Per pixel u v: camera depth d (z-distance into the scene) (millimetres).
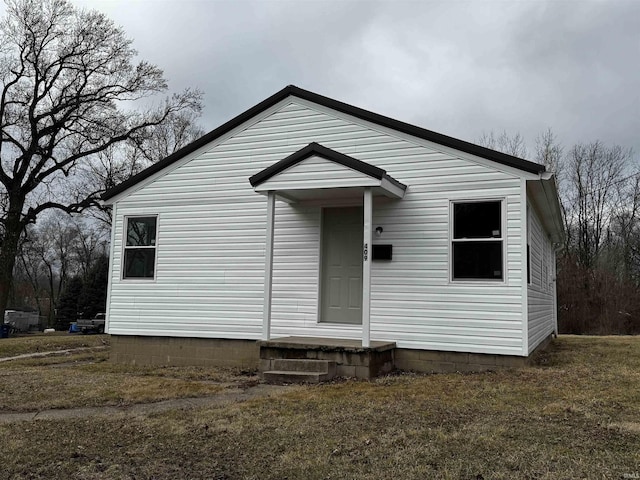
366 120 9352
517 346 7988
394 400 6148
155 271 10648
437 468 4000
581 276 29312
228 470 4184
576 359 9227
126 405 6551
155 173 10852
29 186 26234
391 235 8945
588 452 4176
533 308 9414
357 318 9242
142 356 10578
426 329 8578
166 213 10703
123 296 10812
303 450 4543
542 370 7789
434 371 8477
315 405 6043
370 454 4367
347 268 9430
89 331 39781
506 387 6621
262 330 8859
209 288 10242
